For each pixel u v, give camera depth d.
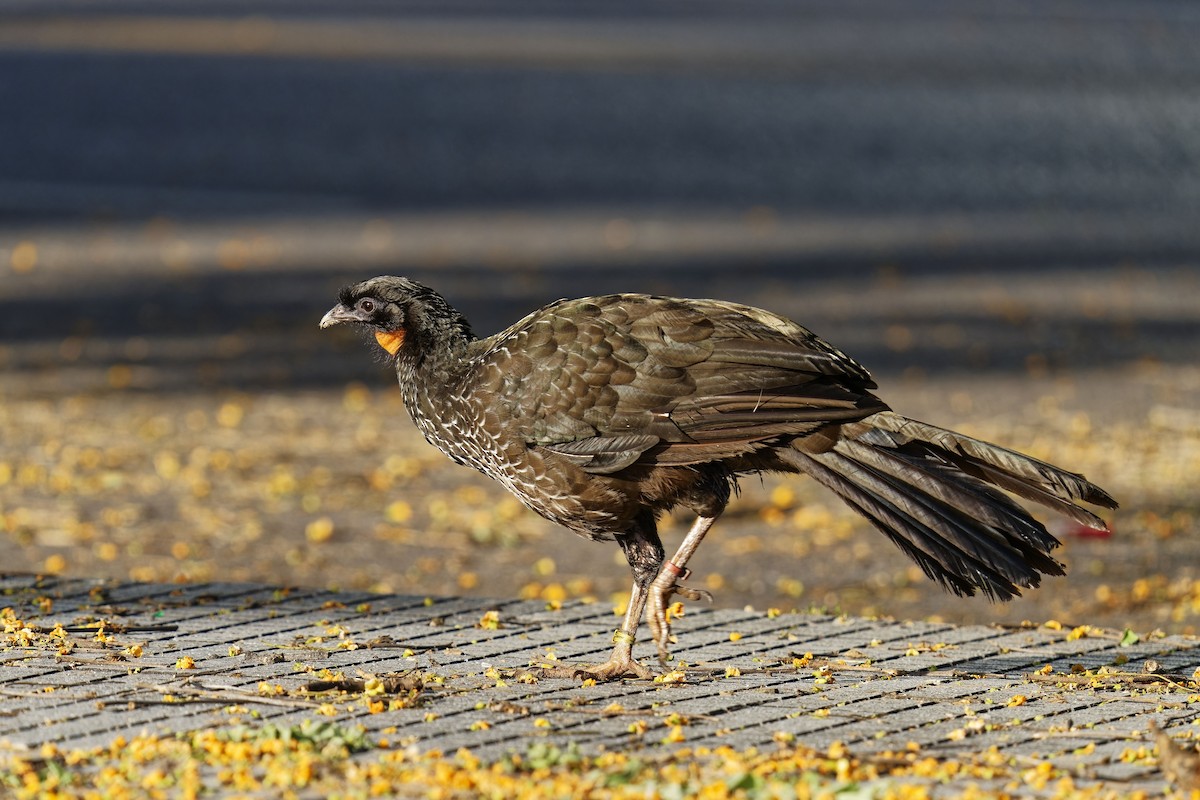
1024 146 33.72
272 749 6.51
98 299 21.55
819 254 25.02
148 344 19.53
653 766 6.45
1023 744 6.88
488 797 6.04
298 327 20.56
